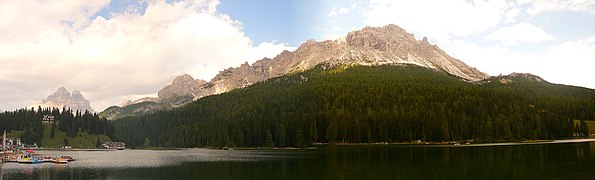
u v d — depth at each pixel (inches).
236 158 7667.3
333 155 7588.6
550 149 7573.8
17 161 7637.8
